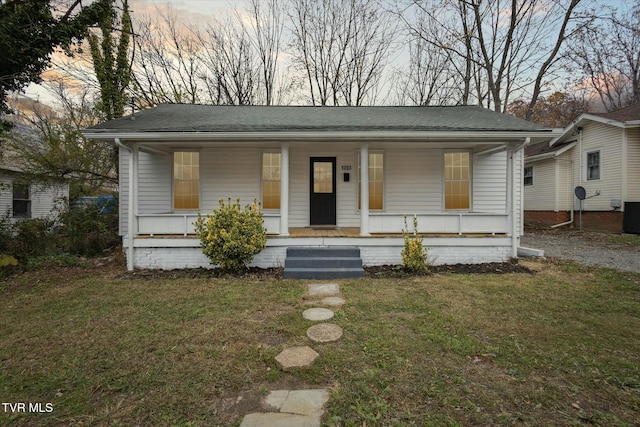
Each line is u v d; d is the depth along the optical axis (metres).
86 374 2.60
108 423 2.05
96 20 7.84
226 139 6.56
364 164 6.80
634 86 18.19
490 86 14.46
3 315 3.97
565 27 13.70
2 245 7.52
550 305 4.23
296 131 6.36
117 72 11.96
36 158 10.16
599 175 12.29
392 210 8.65
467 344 3.08
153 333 3.40
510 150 6.91
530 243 9.80
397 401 2.24
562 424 2.01
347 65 17.70
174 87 15.67
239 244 5.91
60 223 9.41
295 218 8.62
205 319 3.82
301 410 2.15
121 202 8.21
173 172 8.38
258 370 2.66
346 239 6.67
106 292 4.98
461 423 2.02
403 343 3.13
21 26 6.71
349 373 2.60
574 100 20.78
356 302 4.41
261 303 4.41
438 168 8.62
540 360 2.79
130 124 6.69
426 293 4.82
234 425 2.01
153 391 2.38
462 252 6.86
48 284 5.50
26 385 2.46
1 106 7.55
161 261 6.68
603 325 3.56
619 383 2.44
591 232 12.05
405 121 7.42
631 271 6.14
